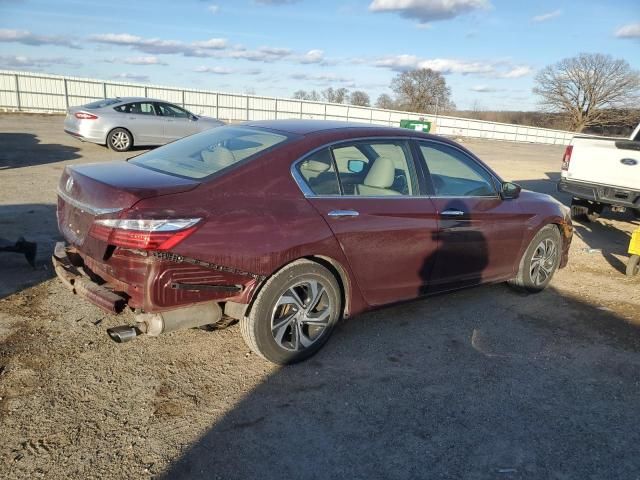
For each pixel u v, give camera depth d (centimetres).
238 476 263
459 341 430
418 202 421
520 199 519
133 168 373
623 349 434
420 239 417
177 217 306
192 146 405
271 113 4562
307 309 369
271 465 273
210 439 290
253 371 363
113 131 1491
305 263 357
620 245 817
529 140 5978
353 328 442
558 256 564
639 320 498
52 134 1952
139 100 1550
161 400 322
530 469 282
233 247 322
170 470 264
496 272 500
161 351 382
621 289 591
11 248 496
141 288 307
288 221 345
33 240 605
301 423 310
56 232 645
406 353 404
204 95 4156
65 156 1345
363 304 402
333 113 4878
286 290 353
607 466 288
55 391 322
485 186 489
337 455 284
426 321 466
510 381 372
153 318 314
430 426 314
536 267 543
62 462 263
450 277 455
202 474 263
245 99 4391
